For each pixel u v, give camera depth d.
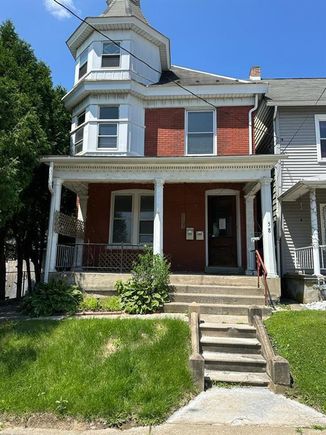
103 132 12.14
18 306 9.26
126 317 7.19
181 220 11.79
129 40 12.79
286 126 11.80
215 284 8.92
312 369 5.07
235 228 11.78
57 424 4.02
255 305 7.45
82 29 13.05
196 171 9.62
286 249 10.99
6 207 7.36
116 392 4.45
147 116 12.54
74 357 5.35
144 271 8.42
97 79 12.46
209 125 12.36
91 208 12.16
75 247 11.02
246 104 12.27
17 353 5.48
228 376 5.25
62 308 8.00
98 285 8.98
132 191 12.16
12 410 4.19
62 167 9.83
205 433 3.84
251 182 10.42
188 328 6.18
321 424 4.04
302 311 7.39
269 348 5.54
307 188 9.70
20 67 11.30
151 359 5.26
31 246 13.98
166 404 4.33
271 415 4.23
